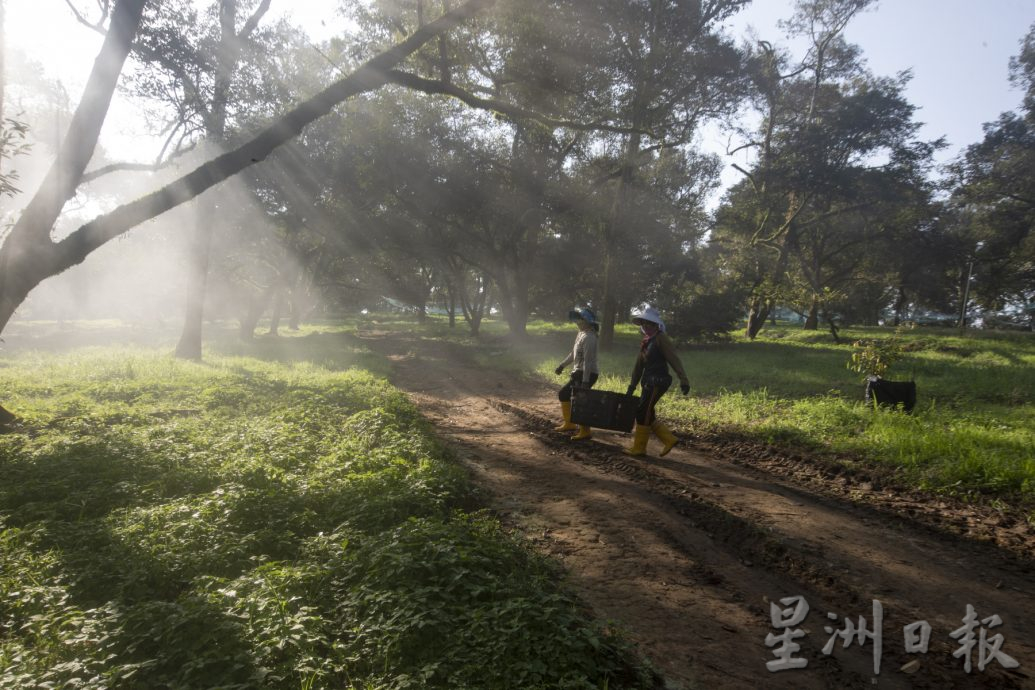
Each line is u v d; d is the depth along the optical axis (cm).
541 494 677
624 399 880
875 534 573
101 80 890
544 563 474
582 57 1722
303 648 321
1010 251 4412
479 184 2786
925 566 504
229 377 1382
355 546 459
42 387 1213
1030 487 672
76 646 319
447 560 404
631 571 481
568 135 2998
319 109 967
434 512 539
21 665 298
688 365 2011
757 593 453
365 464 685
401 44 1003
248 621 343
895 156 3616
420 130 2727
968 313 5762
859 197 3725
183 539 452
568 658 316
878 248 4800
